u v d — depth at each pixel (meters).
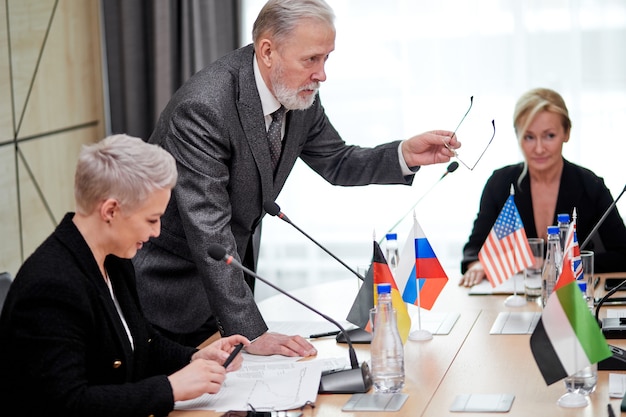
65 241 2.05
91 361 2.07
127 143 2.04
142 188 2.02
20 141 4.31
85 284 2.03
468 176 4.94
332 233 5.14
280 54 2.60
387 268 2.46
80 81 4.83
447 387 2.17
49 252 2.03
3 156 4.18
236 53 2.77
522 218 3.58
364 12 4.98
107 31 5.06
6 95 4.19
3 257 4.18
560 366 2.02
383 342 2.15
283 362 2.39
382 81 5.00
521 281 3.25
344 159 3.10
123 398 1.96
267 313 3.00
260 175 2.75
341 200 5.11
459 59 4.91
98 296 2.06
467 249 3.54
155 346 2.33
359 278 2.61
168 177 2.05
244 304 2.52
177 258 2.78
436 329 2.70
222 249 2.24
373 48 4.99
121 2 5.01
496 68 4.88
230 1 4.94
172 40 4.97
